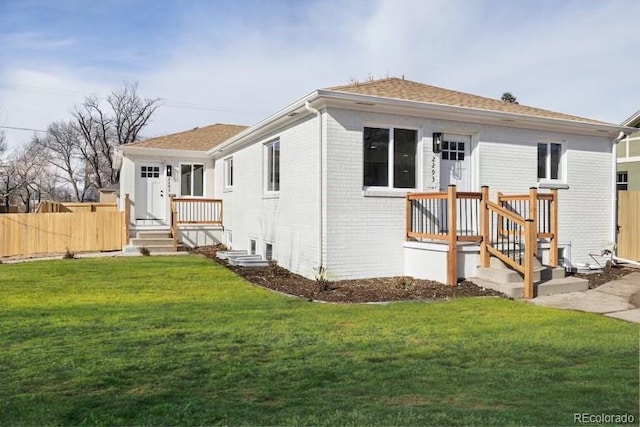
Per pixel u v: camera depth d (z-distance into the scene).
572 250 12.19
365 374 4.52
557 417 3.50
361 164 9.84
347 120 9.71
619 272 11.58
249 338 5.79
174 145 18.31
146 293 8.79
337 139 9.62
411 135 10.43
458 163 11.02
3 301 8.05
